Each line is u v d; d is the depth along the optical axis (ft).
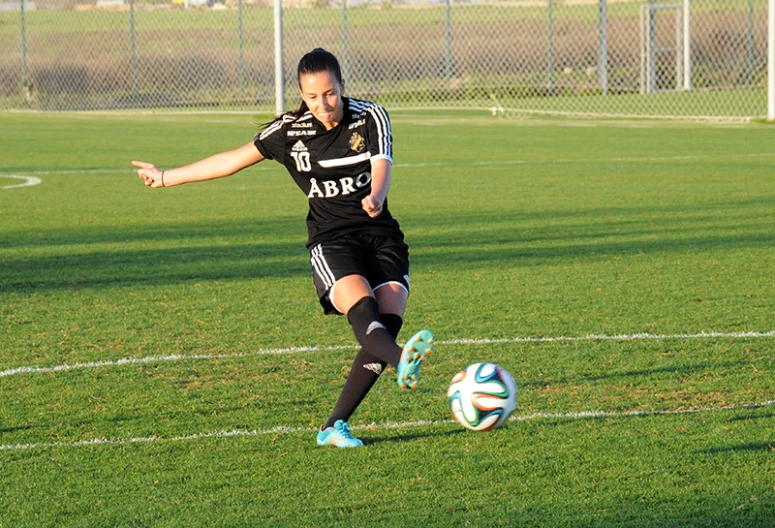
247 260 86.07
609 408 47.34
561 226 100.89
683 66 338.95
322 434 42.98
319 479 39.34
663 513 35.68
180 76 329.72
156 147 188.14
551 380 51.83
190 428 45.32
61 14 382.22
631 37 351.05
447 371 53.72
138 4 363.56
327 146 42.63
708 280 76.38
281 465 40.83
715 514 35.53
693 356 55.88
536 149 177.88
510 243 92.53
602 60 305.53
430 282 76.64
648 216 106.22
